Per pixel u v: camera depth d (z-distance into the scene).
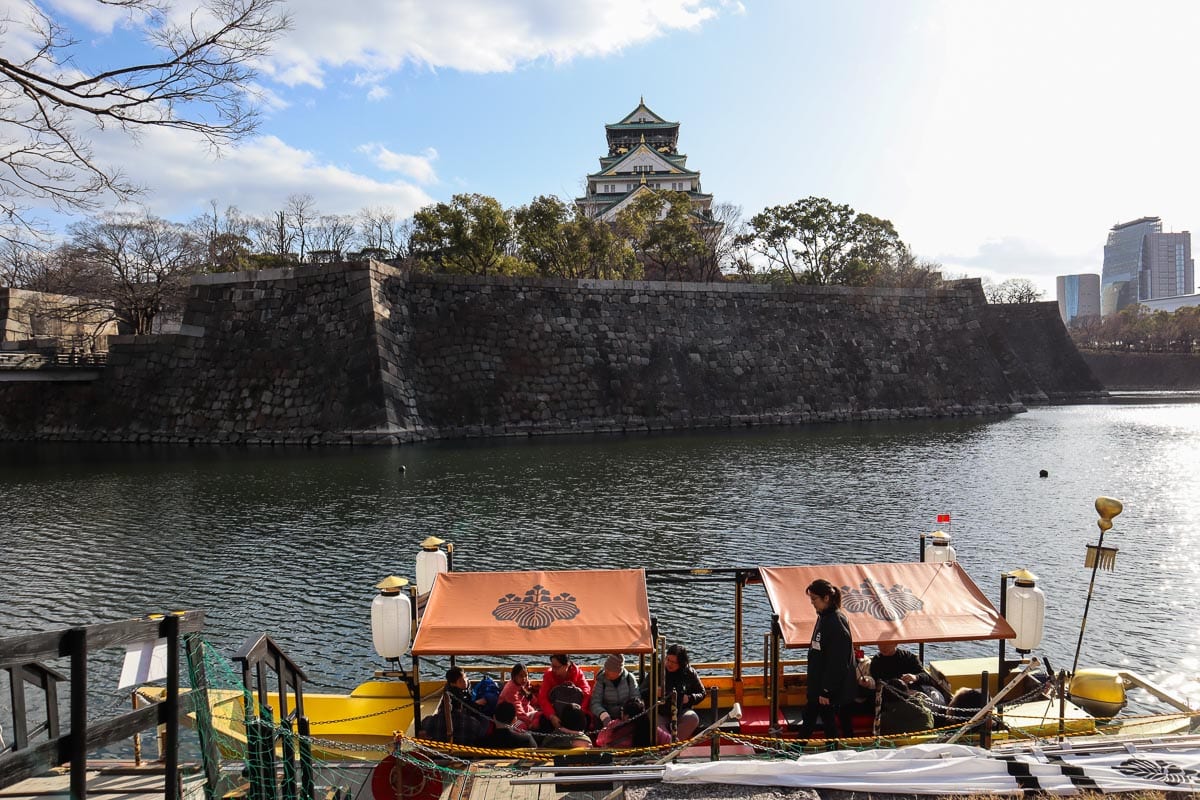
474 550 20.66
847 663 7.84
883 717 8.62
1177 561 19.66
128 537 22.83
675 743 7.82
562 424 48.47
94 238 55.00
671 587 18.06
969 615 8.66
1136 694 12.64
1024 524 23.47
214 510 26.22
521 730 8.54
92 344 54.41
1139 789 6.28
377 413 41.78
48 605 17.06
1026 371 75.38
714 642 14.70
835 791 6.36
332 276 44.69
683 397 52.75
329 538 22.28
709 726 8.36
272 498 27.98
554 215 57.62
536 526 23.25
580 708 8.93
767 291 58.72
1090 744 7.34
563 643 7.90
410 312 46.84
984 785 6.36
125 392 47.19
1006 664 10.90
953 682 10.61
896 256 84.00
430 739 8.50
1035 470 33.44
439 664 14.02
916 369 62.06
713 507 25.89
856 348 60.41
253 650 5.88
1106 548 10.55
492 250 56.56
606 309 52.66
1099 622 15.70
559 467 34.12
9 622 16.03
